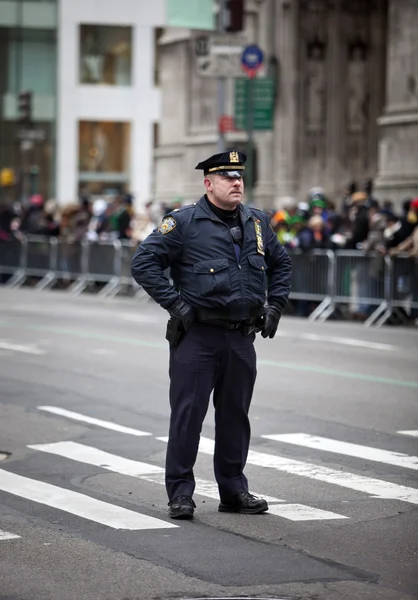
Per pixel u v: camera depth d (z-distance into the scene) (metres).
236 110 37.16
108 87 91.25
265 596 9.85
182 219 12.41
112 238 43.38
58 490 13.71
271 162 50.62
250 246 12.47
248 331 12.57
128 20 90.81
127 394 20.45
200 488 13.91
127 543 11.45
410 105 42.88
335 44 50.31
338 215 37.19
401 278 32.44
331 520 12.34
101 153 91.56
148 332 29.69
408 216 32.56
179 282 12.53
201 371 12.48
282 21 49.78
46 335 28.92
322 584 10.16
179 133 57.50
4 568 10.66
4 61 90.25
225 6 37.44
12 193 89.06
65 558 10.95
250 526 12.09
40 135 63.00
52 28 90.44
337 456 15.62
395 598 9.80
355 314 34.03
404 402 19.72
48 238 45.22
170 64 58.00
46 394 20.41
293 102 49.91
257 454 15.73
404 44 43.03
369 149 51.03
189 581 10.26
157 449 16.12
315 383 21.64
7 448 16.12
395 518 12.42
